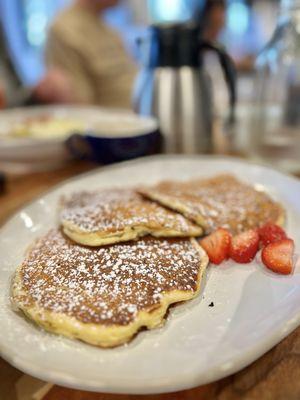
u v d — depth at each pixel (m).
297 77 0.34
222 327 0.16
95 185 0.30
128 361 0.15
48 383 0.16
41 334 0.16
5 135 0.43
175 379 0.14
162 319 0.17
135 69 0.78
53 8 1.24
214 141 0.43
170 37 0.37
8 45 0.90
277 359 0.16
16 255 0.22
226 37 0.97
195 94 0.38
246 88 0.67
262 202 0.25
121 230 0.21
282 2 0.33
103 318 0.16
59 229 0.24
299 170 0.34
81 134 0.37
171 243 0.21
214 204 0.25
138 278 0.18
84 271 0.19
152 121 0.38
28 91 0.69
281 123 0.36
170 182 0.30
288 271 0.19
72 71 0.72
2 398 0.16
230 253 0.21
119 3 0.80
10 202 0.32
